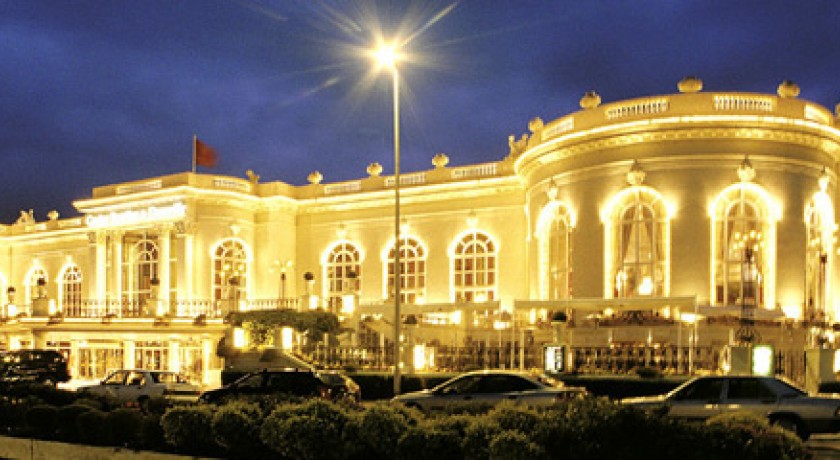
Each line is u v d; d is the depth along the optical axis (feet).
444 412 42.14
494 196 124.06
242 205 136.67
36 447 46.50
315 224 139.64
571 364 79.56
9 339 135.95
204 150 136.56
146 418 43.70
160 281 132.87
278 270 137.18
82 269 160.25
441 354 90.89
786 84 96.84
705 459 29.35
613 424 30.42
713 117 92.99
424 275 128.57
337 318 106.83
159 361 124.36
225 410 39.58
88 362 128.67
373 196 133.28
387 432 35.42
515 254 120.98
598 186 100.37
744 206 94.12
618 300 86.74
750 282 86.22
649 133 95.91
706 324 88.02
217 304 123.44
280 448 36.96
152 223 134.92
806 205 96.37
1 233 170.81
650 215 96.78
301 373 65.87
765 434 29.89
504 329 107.14
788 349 82.28
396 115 77.05
